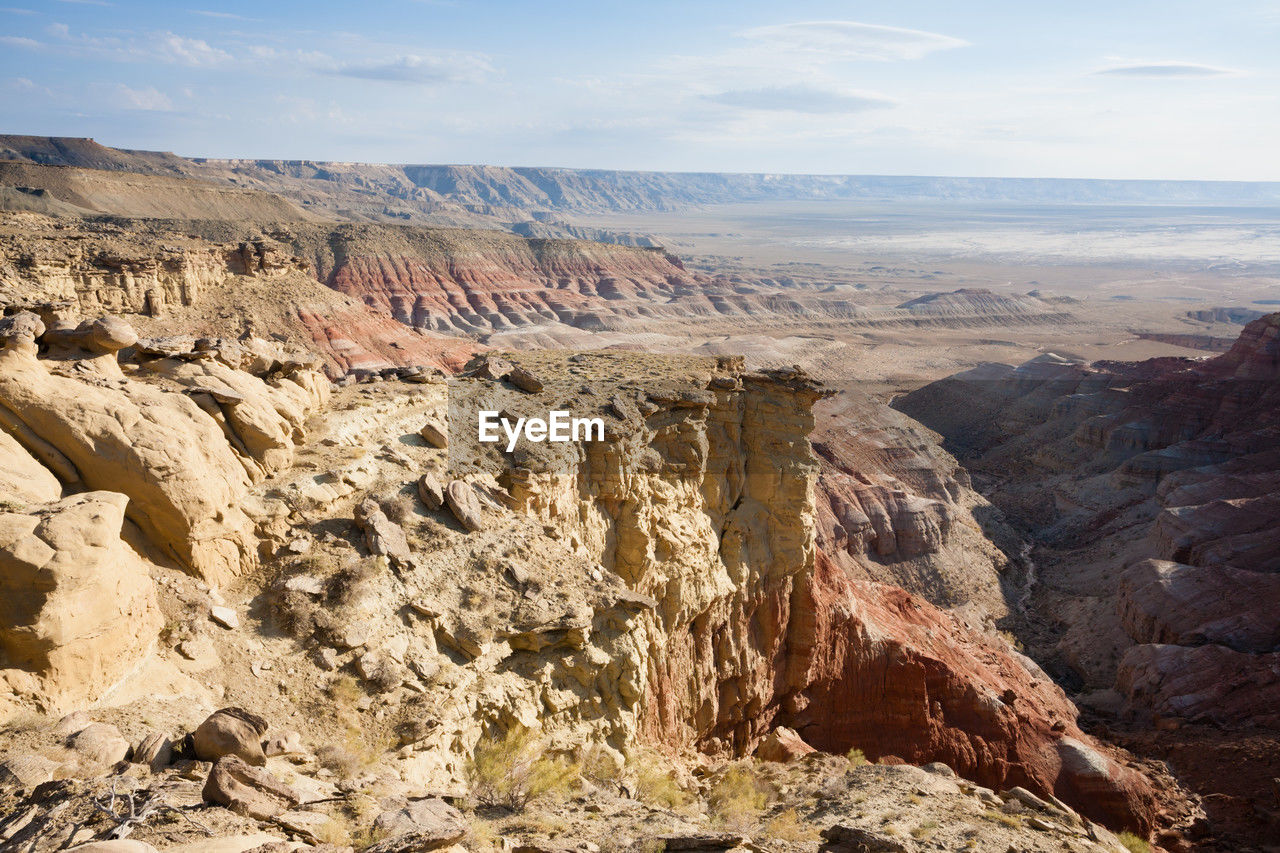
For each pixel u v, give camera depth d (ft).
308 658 69.10
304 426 96.22
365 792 55.42
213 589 71.56
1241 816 155.94
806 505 133.59
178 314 389.19
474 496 91.45
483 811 62.23
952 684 148.77
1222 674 209.97
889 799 80.07
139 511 69.92
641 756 85.56
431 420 107.14
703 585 117.19
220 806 46.85
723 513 127.85
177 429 73.77
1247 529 289.74
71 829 42.14
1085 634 277.23
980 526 360.07
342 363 419.95
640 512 111.75
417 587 79.00
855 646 145.38
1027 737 152.97
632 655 87.40
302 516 81.76
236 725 53.47
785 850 61.67
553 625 80.94
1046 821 79.41
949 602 293.02
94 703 56.44
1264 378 430.61
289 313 431.02
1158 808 156.97
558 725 79.61
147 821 43.73
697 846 57.41
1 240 336.08
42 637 53.83
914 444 378.32
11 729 51.29
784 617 134.10
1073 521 391.86
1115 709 223.92
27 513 58.23
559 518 102.01
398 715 67.46
